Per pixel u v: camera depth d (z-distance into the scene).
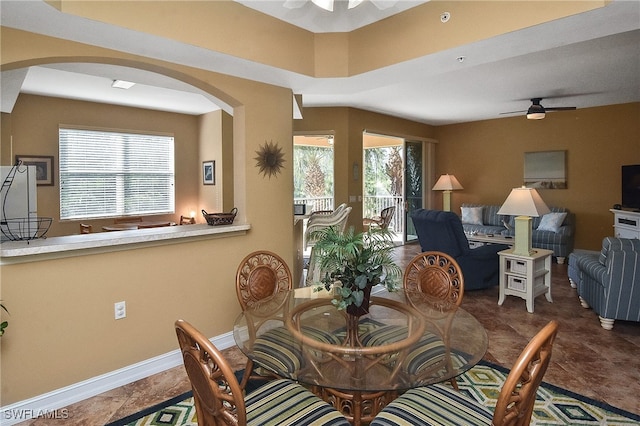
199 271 3.01
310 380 1.56
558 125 6.88
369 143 9.45
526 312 3.89
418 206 8.16
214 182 6.75
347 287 1.84
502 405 1.20
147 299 2.72
